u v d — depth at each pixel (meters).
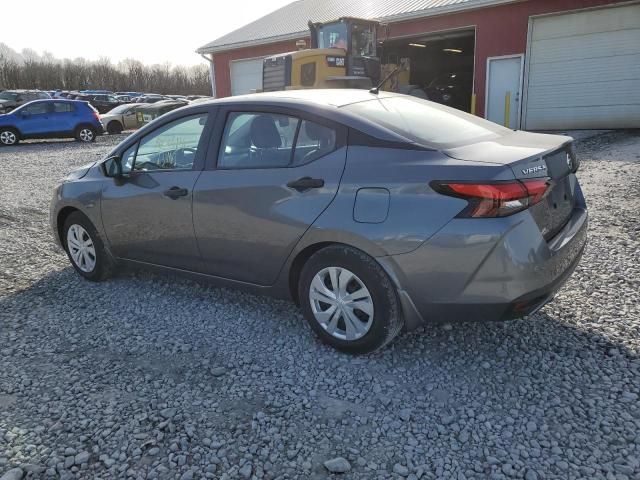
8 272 4.96
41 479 2.27
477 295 2.74
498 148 2.95
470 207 2.66
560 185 3.14
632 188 7.00
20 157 15.05
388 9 18.06
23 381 3.04
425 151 2.89
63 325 3.78
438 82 19.38
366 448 2.42
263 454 2.40
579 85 14.30
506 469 2.24
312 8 22.94
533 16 14.53
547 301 2.94
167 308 4.02
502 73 15.54
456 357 3.14
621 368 2.93
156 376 3.06
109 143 19.33
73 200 4.42
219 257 3.65
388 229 2.84
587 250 4.78
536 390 2.79
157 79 65.75
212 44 23.39
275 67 14.21
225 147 3.60
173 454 2.40
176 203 3.75
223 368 3.12
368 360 3.15
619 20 13.34
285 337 3.47
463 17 15.90
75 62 68.81
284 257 3.30
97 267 4.51
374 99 3.57
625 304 3.69
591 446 2.35
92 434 2.55
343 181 3.01
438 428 2.53
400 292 2.90
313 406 2.74
